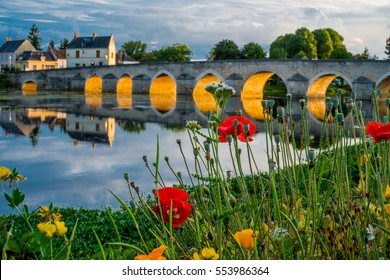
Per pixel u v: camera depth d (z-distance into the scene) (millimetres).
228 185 3064
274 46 98812
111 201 12234
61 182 14953
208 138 2791
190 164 17594
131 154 20578
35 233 2283
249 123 2975
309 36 95375
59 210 9242
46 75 83625
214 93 2771
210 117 3025
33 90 84375
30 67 102562
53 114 38625
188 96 66562
